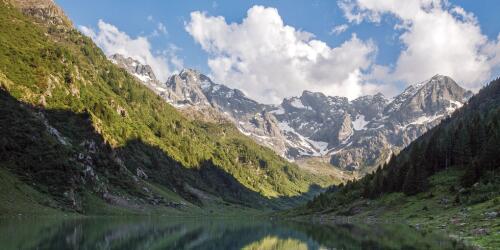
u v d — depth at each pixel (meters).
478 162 147.50
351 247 83.75
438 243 78.69
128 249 77.69
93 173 191.50
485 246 68.94
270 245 95.81
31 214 128.50
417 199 165.50
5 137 161.25
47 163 165.38
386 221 151.12
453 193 150.50
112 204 189.75
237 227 153.38
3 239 77.81
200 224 162.00
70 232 95.81
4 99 187.75
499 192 124.44
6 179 141.50
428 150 198.50
